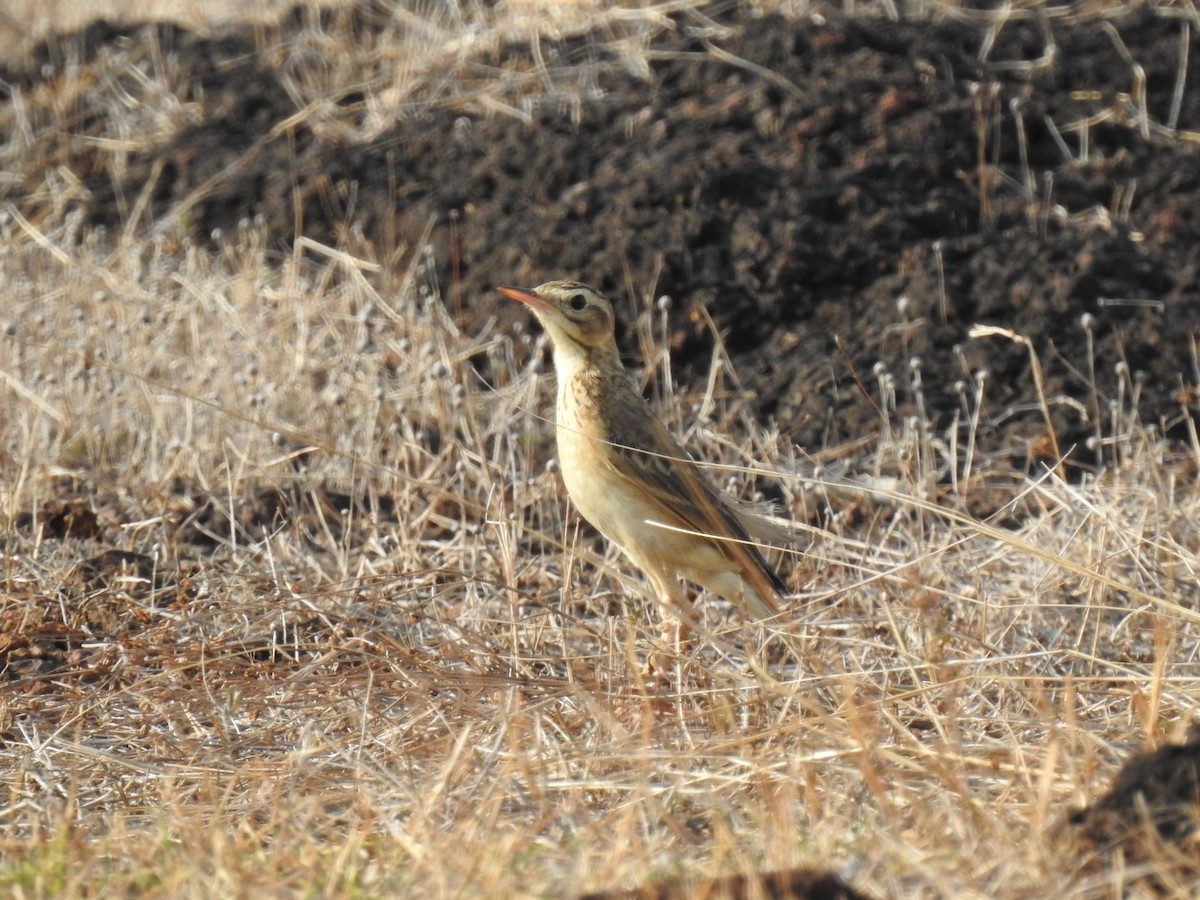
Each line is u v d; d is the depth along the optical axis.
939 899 6.85
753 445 13.85
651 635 10.80
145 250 17.31
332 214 17.31
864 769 7.62
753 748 8.88
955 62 17.91
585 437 10.98
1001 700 9.26
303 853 7.55
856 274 15.62
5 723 9.64
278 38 20.73
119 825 7.98
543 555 12.16
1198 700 8.78
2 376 13.76
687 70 18.14
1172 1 18.84
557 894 6.83
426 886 7.09
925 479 12.73
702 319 15.37
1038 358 14.68
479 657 10.15
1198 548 11.47
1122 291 15.19
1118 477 12.09
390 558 11.63
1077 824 7.32
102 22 21.61
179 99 19.80
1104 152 17.12
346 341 14.98
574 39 19.31
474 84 18.92
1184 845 6.91
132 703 9.89
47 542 12.08
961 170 16.64
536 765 8.54
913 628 10.37
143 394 13.98
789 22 18.39
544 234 16.14
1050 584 10.85
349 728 9.52
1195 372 14.58
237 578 11.35
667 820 7.77
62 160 19.12
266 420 13.66
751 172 16.28
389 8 21.19
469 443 13.39
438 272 16.38
